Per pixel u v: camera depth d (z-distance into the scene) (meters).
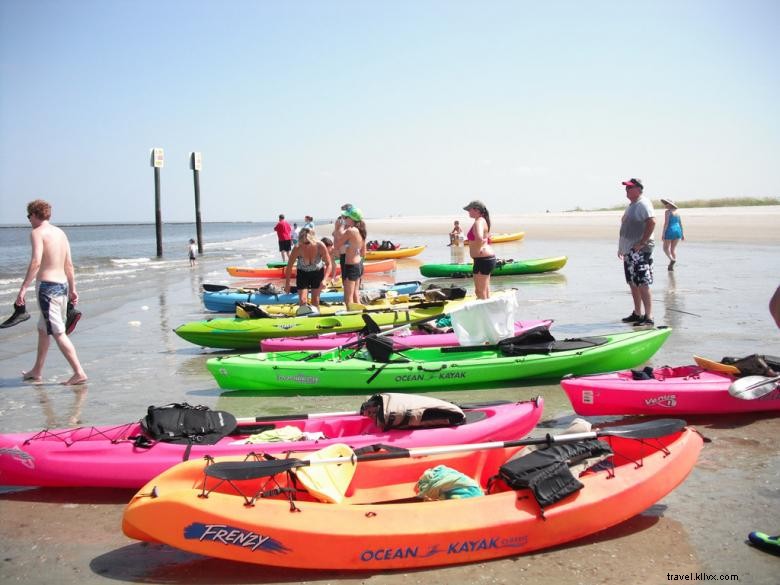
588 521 4.14
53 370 9.61
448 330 9.45
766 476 5.16
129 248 52.16
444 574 3.94
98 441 5.23
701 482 5.09
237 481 4.28
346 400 7.71
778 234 31.45
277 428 5.68
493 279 19.31
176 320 14.03
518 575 3.91
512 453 5.43
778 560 4.03
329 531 3.86
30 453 5.14
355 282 12.23
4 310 15.87
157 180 35.69
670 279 16.84
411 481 4.72
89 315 14.73
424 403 5.40
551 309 13.22
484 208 11.38
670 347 9.41
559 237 39.69
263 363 7.98
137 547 4.43
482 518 4.00
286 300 14.22
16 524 4.78
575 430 4.85
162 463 4.98
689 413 6.45
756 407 6.39
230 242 63.47
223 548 3.88
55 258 8.44
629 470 4.44
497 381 8.01
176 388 8.51
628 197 10.68
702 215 52.59
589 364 7.90
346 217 12.17
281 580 3.96
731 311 12.09
